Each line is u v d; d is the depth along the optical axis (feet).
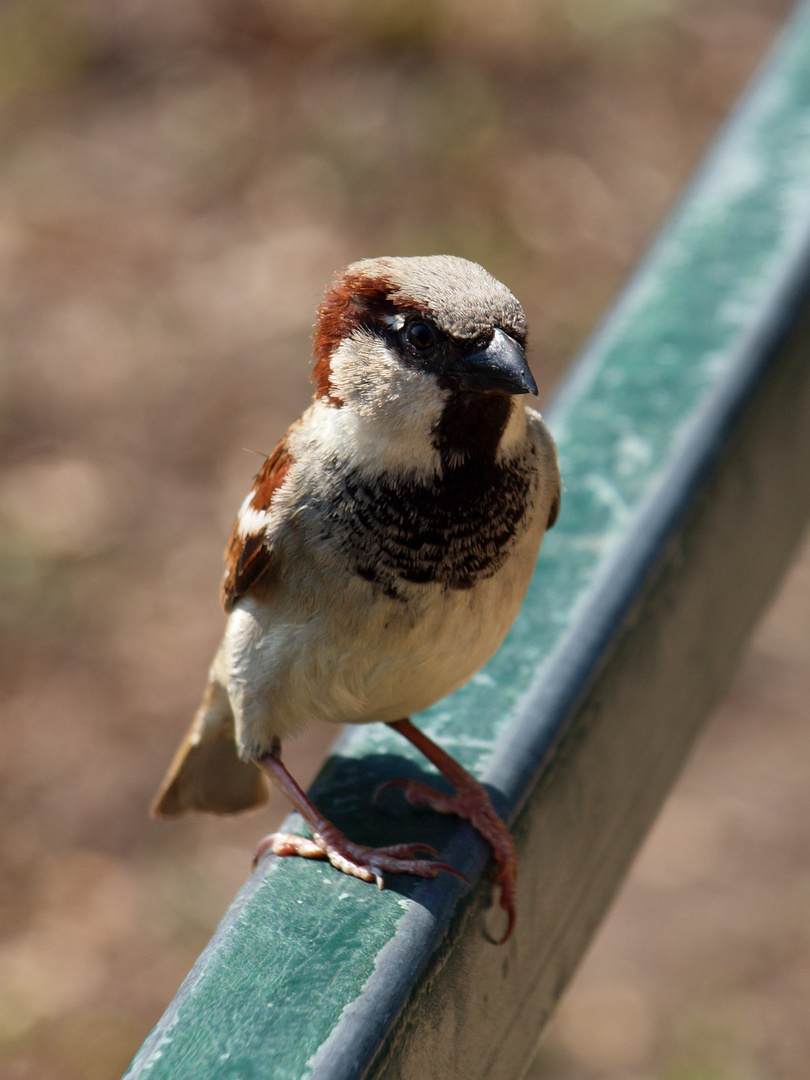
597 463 16.46
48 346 50.47
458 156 58.13
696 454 16.39
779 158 21.44
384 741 14.96
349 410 15.02
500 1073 13.19
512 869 13.06
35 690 39.50
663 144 59.67
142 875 34.86
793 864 35.53
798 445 19.83
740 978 32.48
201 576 42.73
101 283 53.31
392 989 10.99
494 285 15.06
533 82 62.44
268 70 62.59
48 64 63.77
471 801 13.26
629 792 15.62
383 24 63.72
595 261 53.98
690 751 17.79
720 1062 30.25
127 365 49.70
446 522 14.56
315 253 54.03
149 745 37.99
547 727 13.85
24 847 35.37
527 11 66.28
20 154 59.41
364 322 15.10
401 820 13.42
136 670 40.04
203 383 49.11
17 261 53.98
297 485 14.99
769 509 18.88
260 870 12.91
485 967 12.76
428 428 14.51
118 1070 29.76
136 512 44.70
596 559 15.28
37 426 47.55
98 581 42.55
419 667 14.85
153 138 59.93
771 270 19.13
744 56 64.75
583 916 15.02
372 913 11.96
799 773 38.11
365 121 60.03
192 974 11.18
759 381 17.71
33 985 31.68
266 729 15.81
